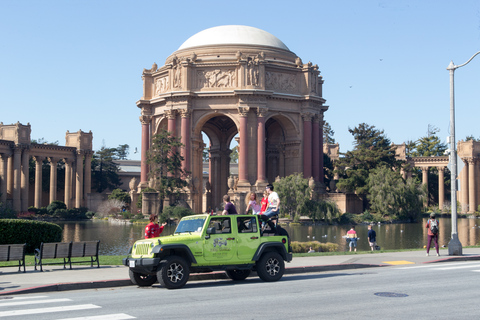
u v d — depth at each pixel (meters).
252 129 100.44
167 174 98.62
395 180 98.56
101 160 147.75
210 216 23.33
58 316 15.76
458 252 34.31
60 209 113.94
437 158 140.75
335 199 103.81
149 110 110.88
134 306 17.45
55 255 27.27
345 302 17.94
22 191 113.56
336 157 155.00
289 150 106.38
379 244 55.53
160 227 28.03
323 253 36.12
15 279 24.19
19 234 35.97
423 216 123.75
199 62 103.00
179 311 16.52
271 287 21.67
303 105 105.38
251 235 23.77
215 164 124.31
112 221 104.00
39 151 118.62
